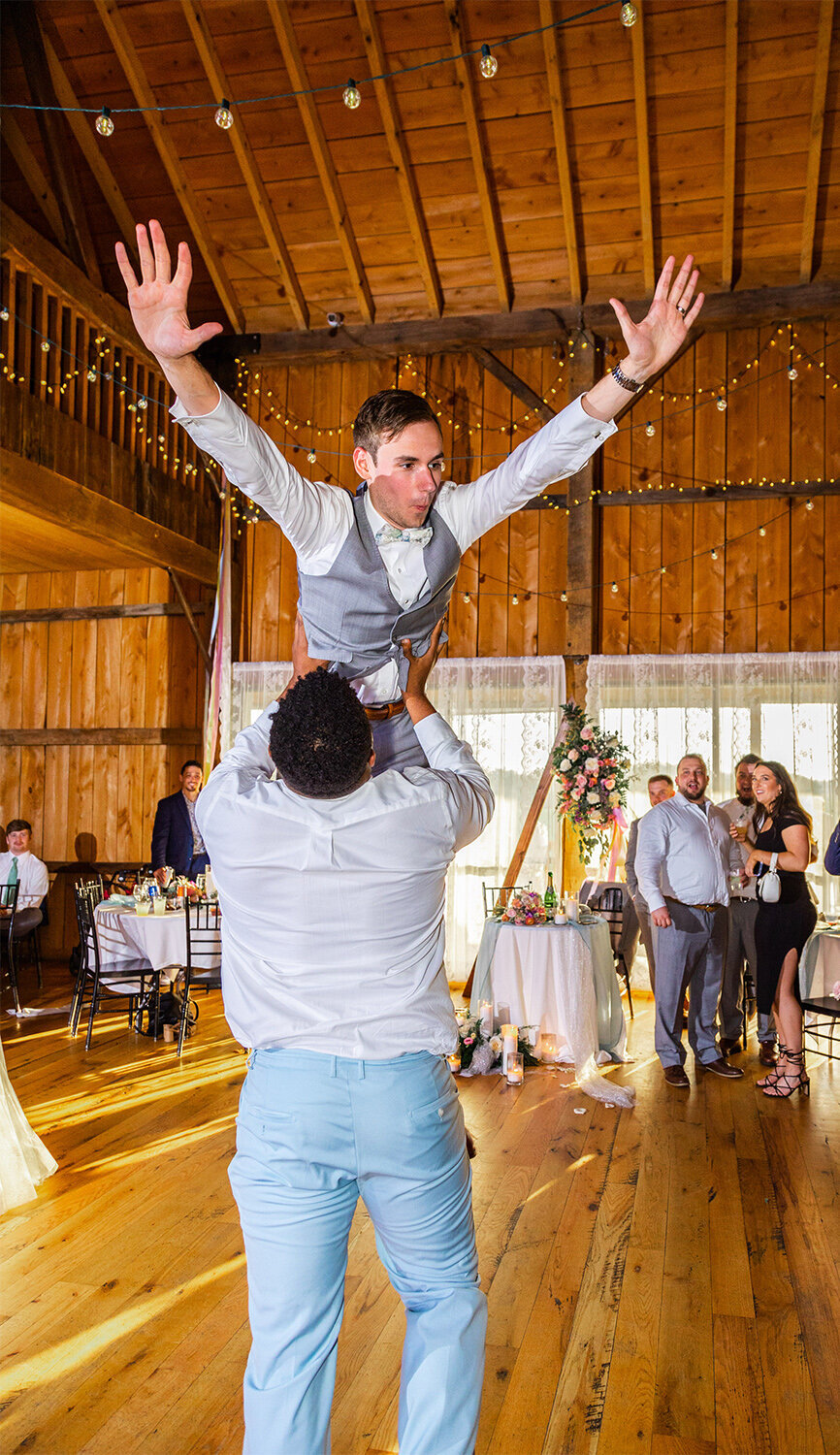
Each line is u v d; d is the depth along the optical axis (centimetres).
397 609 159
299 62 693
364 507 157
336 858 152
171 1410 237
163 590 849
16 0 705
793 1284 301
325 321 848
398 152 735
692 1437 227
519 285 813
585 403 147
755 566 788
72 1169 393
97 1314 283
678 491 798
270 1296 153
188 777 717
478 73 700
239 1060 554
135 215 816
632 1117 459
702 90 688
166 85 731
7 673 880
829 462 778
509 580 830
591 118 713
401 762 179
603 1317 281
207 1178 384
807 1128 445
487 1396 243
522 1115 463
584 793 614
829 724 746
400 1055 157
